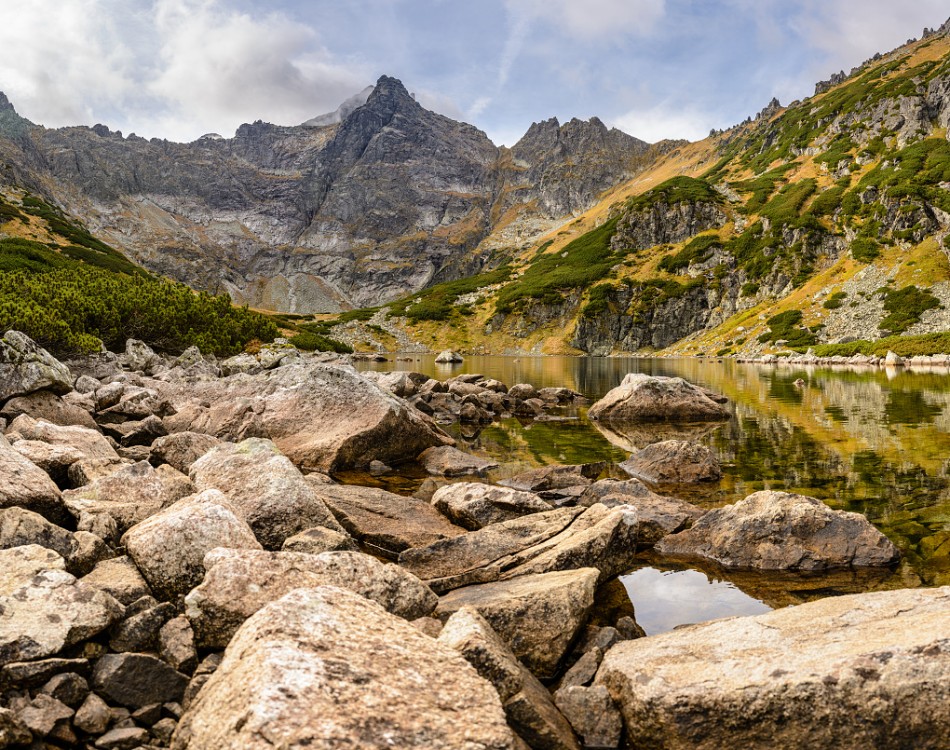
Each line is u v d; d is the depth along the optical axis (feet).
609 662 23.04
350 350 413.39
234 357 173.78
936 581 33.04
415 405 110.11
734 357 400.67
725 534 38.81
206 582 22.49
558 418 110.83
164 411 74.33
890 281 403.54
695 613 30.14
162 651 21.74
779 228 537.24
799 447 74.28
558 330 579.07
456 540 35.99
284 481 36.65
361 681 15.81
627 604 31.32
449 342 594.24
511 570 32.76
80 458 41.09
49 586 21.77
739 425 95.91
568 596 26.55
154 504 34.88
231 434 67.67
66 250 434.71
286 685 14.82
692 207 647.15
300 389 71.61
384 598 25.55
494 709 16.49
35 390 59.36
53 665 19.42
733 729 19.17
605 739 20.67
